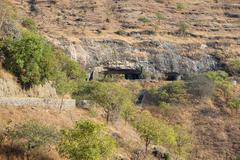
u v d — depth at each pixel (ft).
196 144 273.75
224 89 341.62
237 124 300.40
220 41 426.10
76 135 130.93
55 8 497.05
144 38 414.21
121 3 528.63
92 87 226.58
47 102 176.24
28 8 490.90
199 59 395.96
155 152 204.13
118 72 381.19
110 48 379.14
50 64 185.37
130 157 184.85
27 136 130.41
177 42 410.72
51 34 376.48
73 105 200.64
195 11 515.50
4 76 165.27
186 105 322.55
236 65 387.96
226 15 513.86
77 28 425.28
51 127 139.85
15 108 155.84
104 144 132.77
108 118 216.13
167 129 205.05
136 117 234.99
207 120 304.71
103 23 459.32
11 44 176.55
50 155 137.49
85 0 529.86
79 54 358.43
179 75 387.14
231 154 265.34
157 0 545.44
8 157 127.34
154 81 370.12
